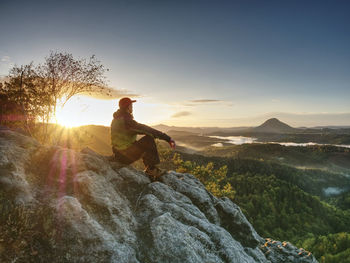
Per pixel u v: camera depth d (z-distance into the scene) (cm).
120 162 468
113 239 284
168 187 477
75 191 339
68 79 729
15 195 293
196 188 536
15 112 704
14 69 702
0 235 250
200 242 346
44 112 720
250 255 443
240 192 14312
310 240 9269
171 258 296
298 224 11875
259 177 16725
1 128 505
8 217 267
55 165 379
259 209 12400
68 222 277
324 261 7262
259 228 10762
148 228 330
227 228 503
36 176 350
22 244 252
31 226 270
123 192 416
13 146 371
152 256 295
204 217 439
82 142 799
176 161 2555
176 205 411
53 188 337
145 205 389
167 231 323
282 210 12481
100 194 348
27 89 705
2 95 693
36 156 387
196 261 302
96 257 258
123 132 421
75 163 399
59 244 262
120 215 334
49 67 714
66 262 250
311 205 13638
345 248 8075
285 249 555
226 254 350
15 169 324
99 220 312
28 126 701
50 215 283
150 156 457
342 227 12325
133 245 299
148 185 454
